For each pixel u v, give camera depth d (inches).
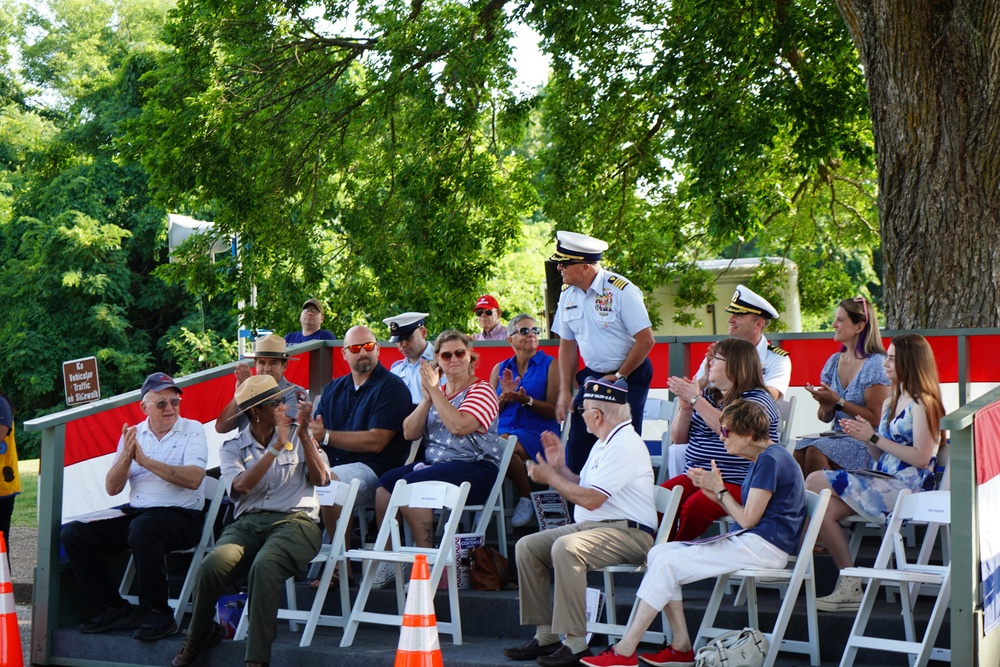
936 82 412.2
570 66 641.0
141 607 282.0
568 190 671.1
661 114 627.8
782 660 237.5
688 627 252.8
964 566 201.9
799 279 848.3
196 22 670.5
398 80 617.0
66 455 298.8
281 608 298.2
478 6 630.5
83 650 287.3
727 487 258.8
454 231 625.0
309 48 671.1
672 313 730.2
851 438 267.7
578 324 290.8
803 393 347.9
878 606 248.8
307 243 682.2
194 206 674.8
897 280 430.0
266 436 274.7
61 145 997.2
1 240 1273.4
